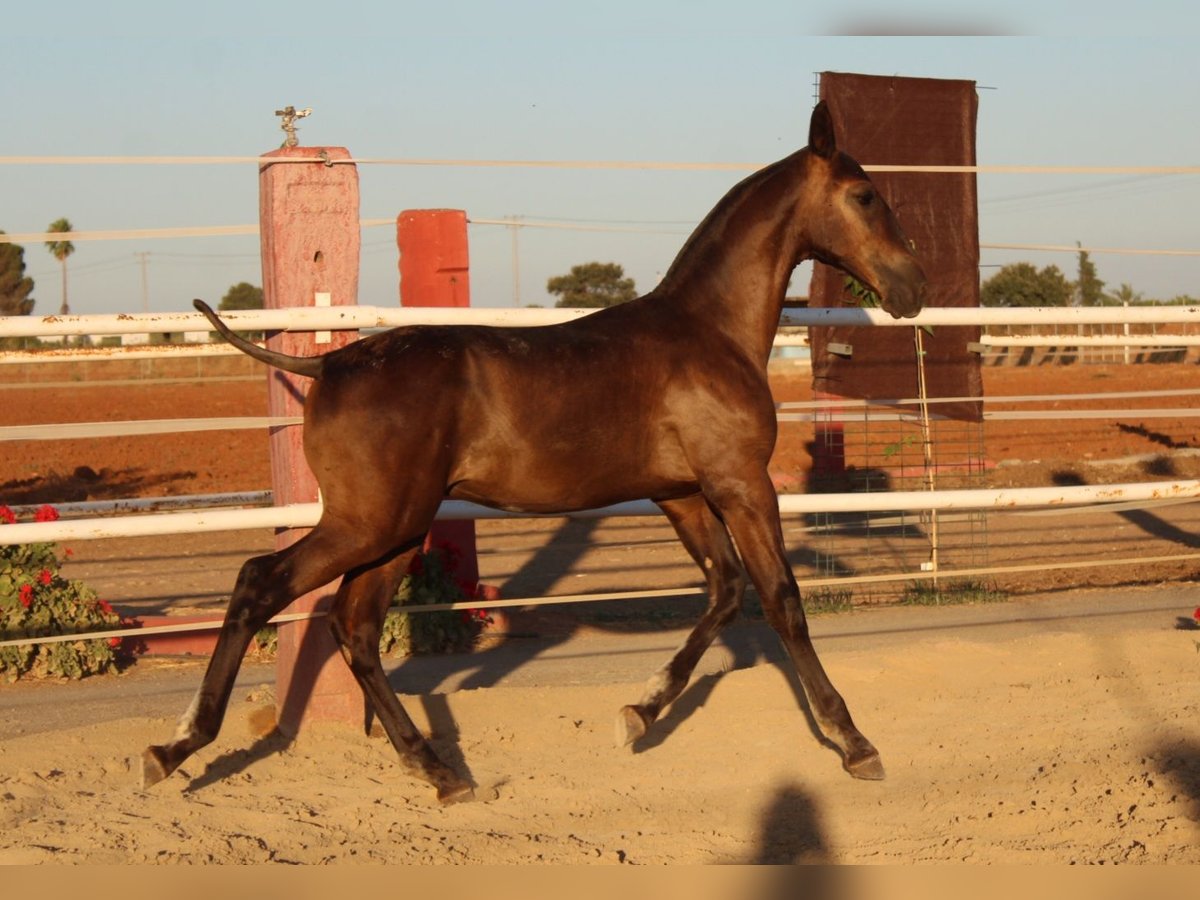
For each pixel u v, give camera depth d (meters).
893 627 9.25
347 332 6.41
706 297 5.95
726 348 5.88
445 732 6.47
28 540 5.85
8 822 5.09
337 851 4.82
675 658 6.02
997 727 6.43
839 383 11.62
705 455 5.72
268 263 6.43
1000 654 7.76
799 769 5.91
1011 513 15.19
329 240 6.37
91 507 11.98
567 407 5.47
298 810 5.29
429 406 5.27
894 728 6.50
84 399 30.16
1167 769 5.61
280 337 6.30
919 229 11.73
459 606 6.84
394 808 5.36
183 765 5.86
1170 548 12.58
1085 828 4.96
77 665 8.32
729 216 6.05
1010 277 62.53
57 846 4.80
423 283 9.75
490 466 5.46
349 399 5.25
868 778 5.68
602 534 14.34
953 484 14.84
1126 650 7.85
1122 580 11.06
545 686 7.56
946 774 5.77
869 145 11.77
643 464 5.72
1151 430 23.39
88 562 13.04
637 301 5.95
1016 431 23.22
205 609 10.32
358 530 5.27
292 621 6.34
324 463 5.29
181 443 23.23
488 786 5.64
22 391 33.06
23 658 8.20
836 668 7.44
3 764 5.78
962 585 10.71
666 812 5.34
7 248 62.16
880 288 6.11
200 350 8.55
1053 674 7.41
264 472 19.41
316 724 6.34
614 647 9.11
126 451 22.08
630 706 5.82
